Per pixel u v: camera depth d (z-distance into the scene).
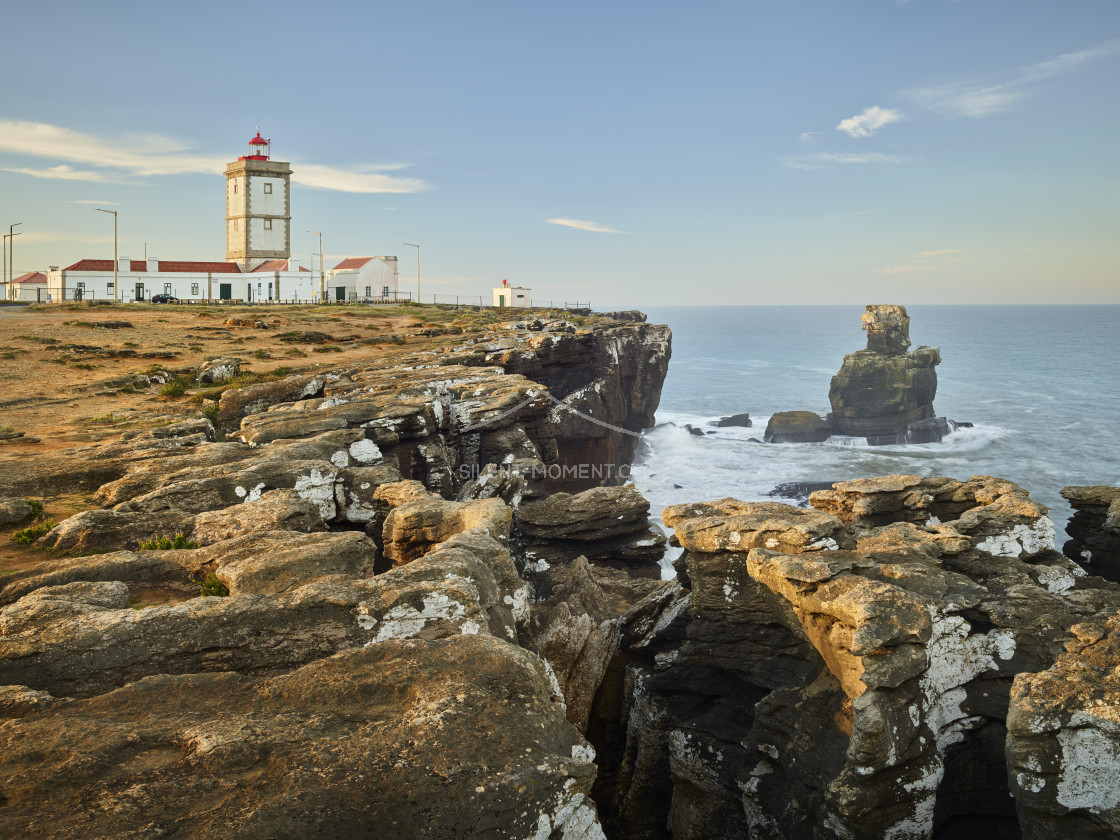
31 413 32.53
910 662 12.72
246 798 5.91
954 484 19.66
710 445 106.19
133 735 6.70
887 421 121.12
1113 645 11.45
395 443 27.42
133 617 9.59
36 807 5.78
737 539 16.59
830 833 13.02
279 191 118.69
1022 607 13.69
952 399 159.75
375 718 7.14
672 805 17.25
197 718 7.16
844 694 13.79
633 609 20.53
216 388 41.66
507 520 15.49
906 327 125.94
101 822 5.58
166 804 5.83
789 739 14.71
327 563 12.24
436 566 11.28
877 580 13.95
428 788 6.12
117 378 41.84
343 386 36.53
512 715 7.18
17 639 9.09
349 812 5.88
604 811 19.19
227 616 9.72
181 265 112.56
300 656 9.69
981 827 13.73
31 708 7.45
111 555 12.77
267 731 6.74
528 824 6.20
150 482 17.81
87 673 8.99
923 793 12.76
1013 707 10.92
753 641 16.66
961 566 15.81
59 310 76.94
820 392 182.25
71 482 19.23
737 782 15.73
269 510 15.66
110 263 107.56
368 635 9.90
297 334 63.28
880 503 19.45
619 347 75.56
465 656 8.12
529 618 13.14
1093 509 22.58
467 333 67.88
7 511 16.39
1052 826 10.68
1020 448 110.25
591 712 19.69
